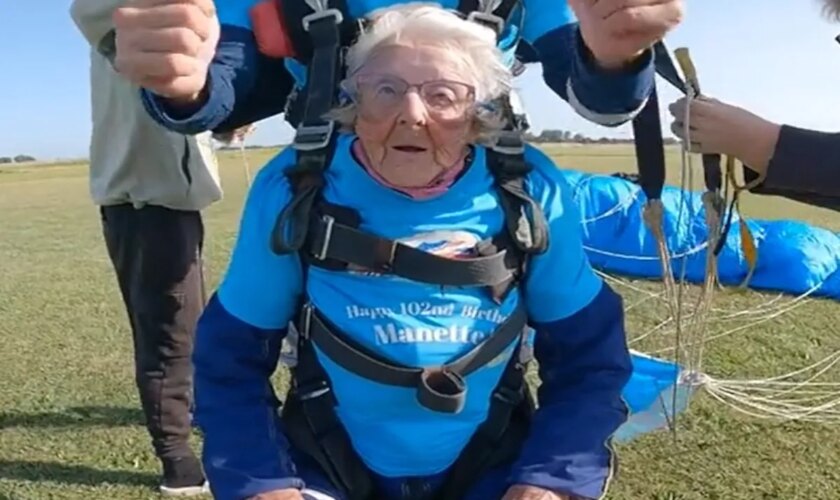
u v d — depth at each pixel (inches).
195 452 144.6
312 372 62.1
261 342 63.0
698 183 73.1
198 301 128.3
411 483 63.4
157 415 130.0
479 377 61.3
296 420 64.0
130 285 125.6
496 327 60.8
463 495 64.4
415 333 59.0
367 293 59.3
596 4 53.7
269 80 67.5
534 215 60.3
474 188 59.9
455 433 62.3
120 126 116.8
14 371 196.4
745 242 77.8
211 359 62.7
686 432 151.0
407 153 57.5
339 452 62.2
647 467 139.6
